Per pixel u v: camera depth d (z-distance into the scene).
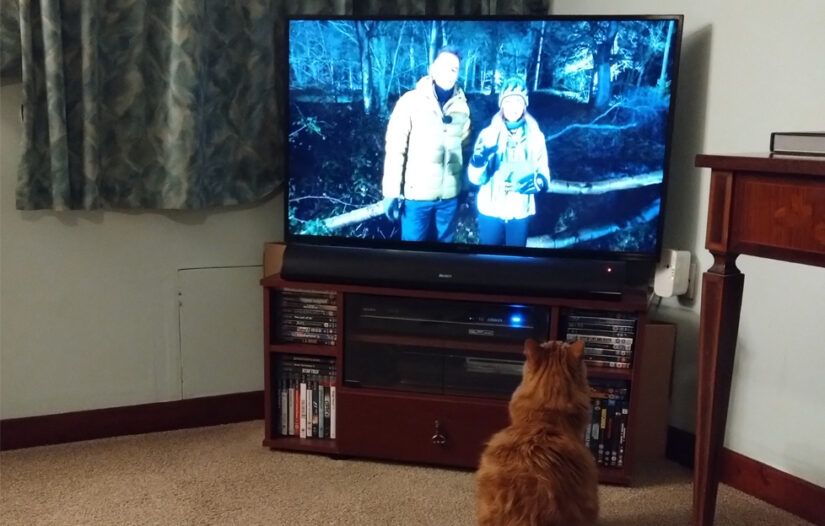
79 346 2.37
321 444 2.31
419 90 2.25
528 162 2.23
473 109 2.24
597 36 2.14
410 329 2.25
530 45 2.18
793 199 1.36
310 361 2.30
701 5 2.19
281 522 1.90
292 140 2.33
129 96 2.25
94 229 2.33
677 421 2.36
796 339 2.00
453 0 2.56
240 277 2.54
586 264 2.14
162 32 2.24
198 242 2.47
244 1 2.35
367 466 2.24
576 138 2.20
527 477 1.60
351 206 2.34
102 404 2.42
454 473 2.21
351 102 2.29
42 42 2.11
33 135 2.14
